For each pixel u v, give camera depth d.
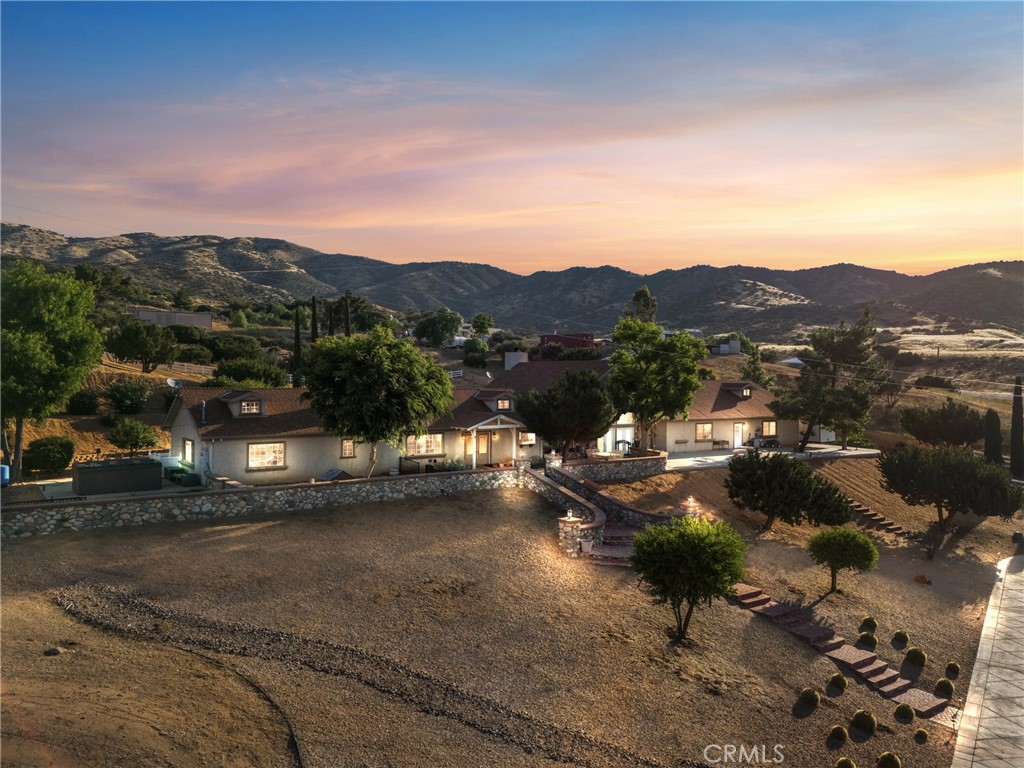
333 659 20.33
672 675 22.36
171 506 30.38
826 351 73.19
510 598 26.05
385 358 36.50
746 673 23.55
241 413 38.44
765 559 35.06
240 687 18.22
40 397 37.78
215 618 21.86
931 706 23.62
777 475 38.81
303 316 136.12
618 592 28.06
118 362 73.06
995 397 96.94
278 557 27.33
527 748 17.66
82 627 20.30
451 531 32.44
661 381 47.72
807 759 19.42
